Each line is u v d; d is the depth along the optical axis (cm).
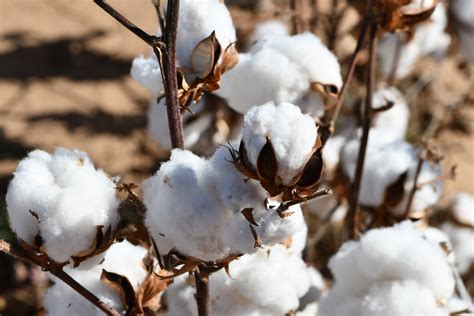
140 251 120
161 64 112
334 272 127
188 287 126
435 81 319
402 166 142
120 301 117
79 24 433
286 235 104
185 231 104
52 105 373
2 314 248
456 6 161
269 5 247
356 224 142
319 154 101
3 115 364
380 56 196
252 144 101
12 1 456
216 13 119
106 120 361
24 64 404
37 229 109
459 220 188
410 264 121
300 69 125
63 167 110
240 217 103
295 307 121
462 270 190
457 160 339
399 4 130
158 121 157
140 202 109
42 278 249
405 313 120
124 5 444
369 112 139
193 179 104
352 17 290
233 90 127
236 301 121
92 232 108
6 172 323
